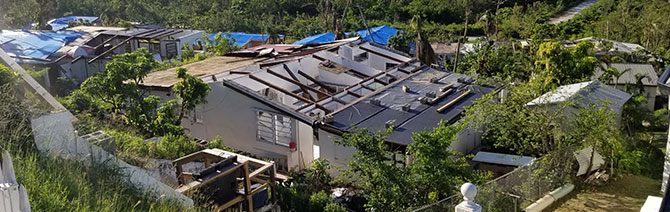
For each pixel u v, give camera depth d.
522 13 63.97
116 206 7.57
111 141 10.02
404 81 21.97
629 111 19.86
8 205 6.00
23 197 6.14
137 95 15.37
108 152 9.27
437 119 17.25
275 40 46.41
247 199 11.02
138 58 15.77
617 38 50.09
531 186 13.53
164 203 8.52
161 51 36.22
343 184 15.69
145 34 36.84
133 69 15.23
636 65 31.69
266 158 18.23
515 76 26.25
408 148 12.27
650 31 48.28
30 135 8.46
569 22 61.81
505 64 28.41
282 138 18.14
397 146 15.23
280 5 74.50
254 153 18.55
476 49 32.41
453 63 36.00
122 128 13.63
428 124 16.83
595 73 27.33
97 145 9.51
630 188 15.02
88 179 7.91
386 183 11.77
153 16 66.19
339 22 44.66
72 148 8.93
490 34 50.06
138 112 14.77
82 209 6.86
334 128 16.48
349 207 14.12
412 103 18.89
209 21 62.44
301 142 18.03
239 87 18.16
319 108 18.36
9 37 33.09
